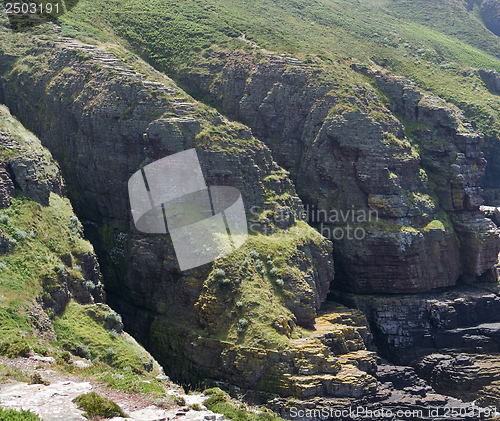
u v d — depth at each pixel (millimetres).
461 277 105812
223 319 73188
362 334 85500
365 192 99375
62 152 92188
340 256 98062
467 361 88875
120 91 89750
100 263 86625
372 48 151625
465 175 108250
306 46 124438
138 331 79875
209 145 85000
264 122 106938
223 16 130000
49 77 97000
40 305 60688
